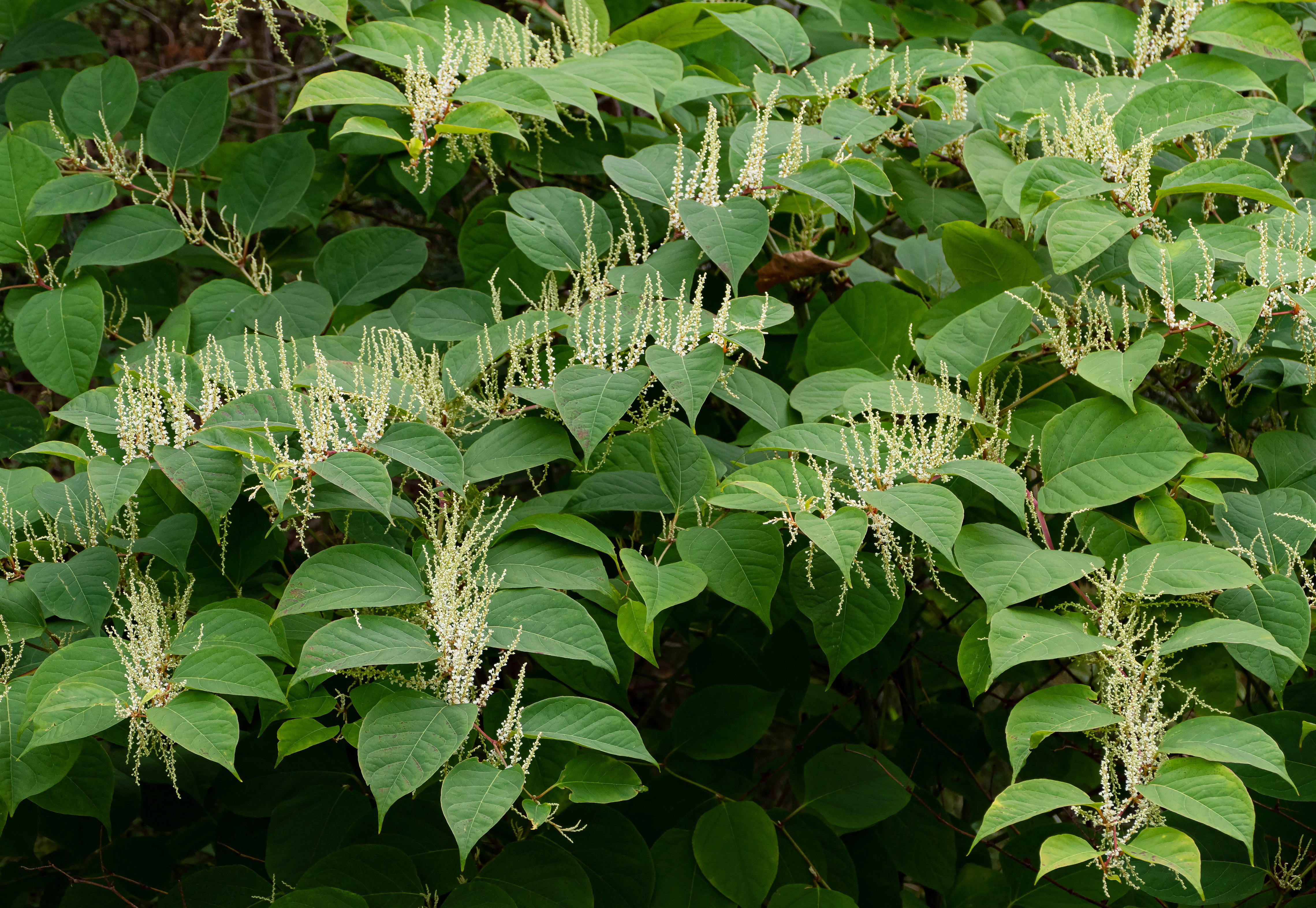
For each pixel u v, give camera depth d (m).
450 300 2.99
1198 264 2.84
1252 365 3.04
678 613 3.03
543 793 2.68
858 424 2.86
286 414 2.77
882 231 3.47
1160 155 3.09
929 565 3.00
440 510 2.86
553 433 2.82
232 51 5.40
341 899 2.79
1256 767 2.60
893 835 3.07
